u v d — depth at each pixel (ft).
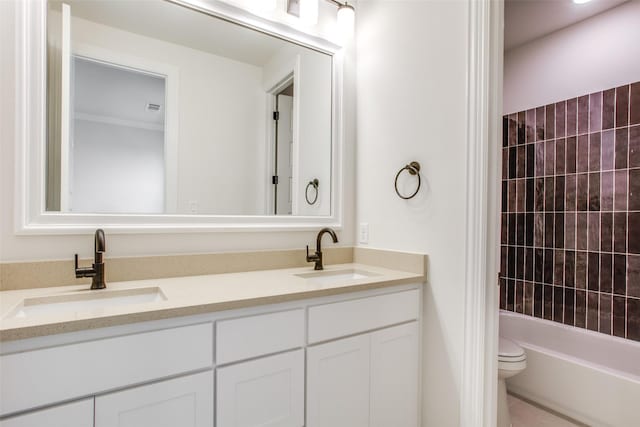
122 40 4.51
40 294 3.48
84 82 4.24
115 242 4.27
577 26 7.54
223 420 3.28
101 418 2.71
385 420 4.58
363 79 6.38
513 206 8.70
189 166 4.96
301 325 3.83
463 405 4.50
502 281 8.91
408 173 5.41
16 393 2.44
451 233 4.73
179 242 4.73
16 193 3.68
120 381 2.81
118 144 4.44
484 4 4.37
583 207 7.35
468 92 4.51
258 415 3.50
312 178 6.08
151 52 4.72
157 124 4.74
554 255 7.84
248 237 5.33
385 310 4.59
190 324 3.14
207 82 5.13
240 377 3.39
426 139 5.13
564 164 7.69
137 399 2.86
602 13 7.12
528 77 8.43
